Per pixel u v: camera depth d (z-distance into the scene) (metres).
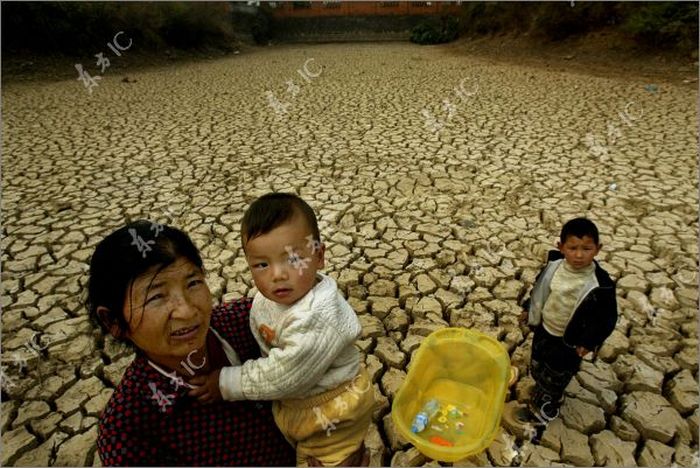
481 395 2.23
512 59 14.32
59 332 2.86
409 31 23.58
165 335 1.04
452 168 5.42
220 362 1.29
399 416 1.98
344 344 1.29
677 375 2.48
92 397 2.45
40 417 2.34
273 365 1.20
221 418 1.20
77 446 2.20
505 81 10.95
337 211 4.40
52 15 13.02
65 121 8.01
